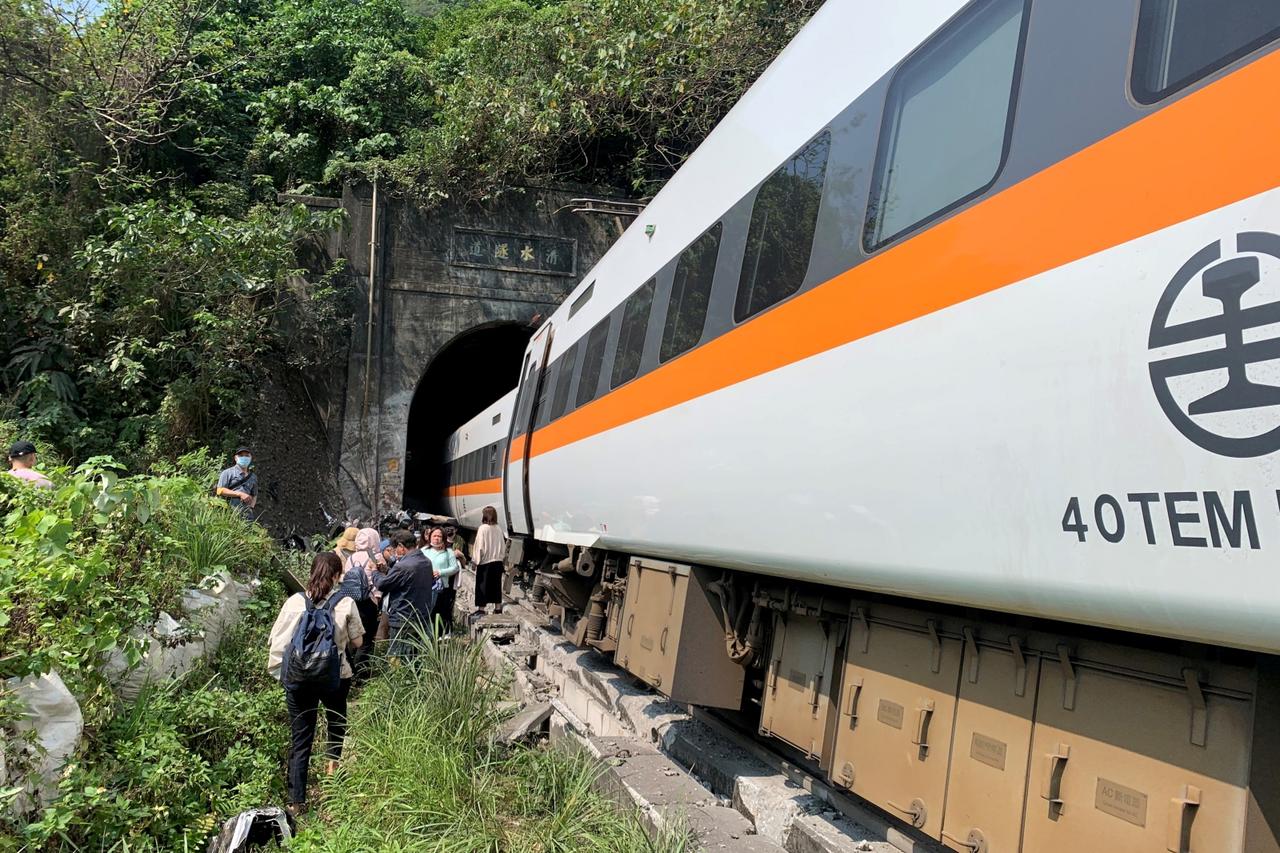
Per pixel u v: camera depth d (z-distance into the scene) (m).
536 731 5.88
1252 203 1.69
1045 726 2.55
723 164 5.04
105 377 13.52
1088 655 2.43
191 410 14.09
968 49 2.82
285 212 16.16
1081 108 2.22
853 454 3.08
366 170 17.72
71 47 14.61
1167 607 1.84
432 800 4.61
